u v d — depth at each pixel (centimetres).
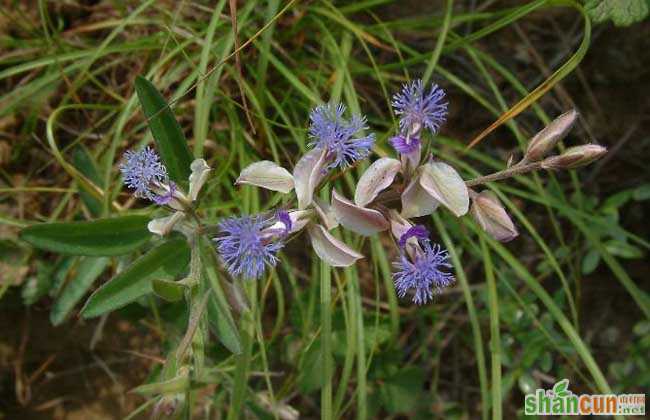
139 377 18
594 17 14
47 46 16
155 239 14
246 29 16
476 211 11
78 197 17
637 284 19
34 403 18
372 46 18
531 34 18
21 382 18
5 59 17
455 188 10
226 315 12
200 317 11
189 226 12
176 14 15
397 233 11
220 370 15
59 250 12
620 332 19
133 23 16
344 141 11
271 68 17
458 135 19
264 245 11
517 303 18
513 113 14
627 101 19
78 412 18
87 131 16
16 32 17
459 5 18
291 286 18
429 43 18
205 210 16
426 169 11
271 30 15
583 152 11
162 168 11
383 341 17
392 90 18
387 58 18
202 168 12
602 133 19
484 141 19
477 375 19
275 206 13
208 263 12
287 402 18
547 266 18
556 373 19
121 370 18
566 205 17
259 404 16
